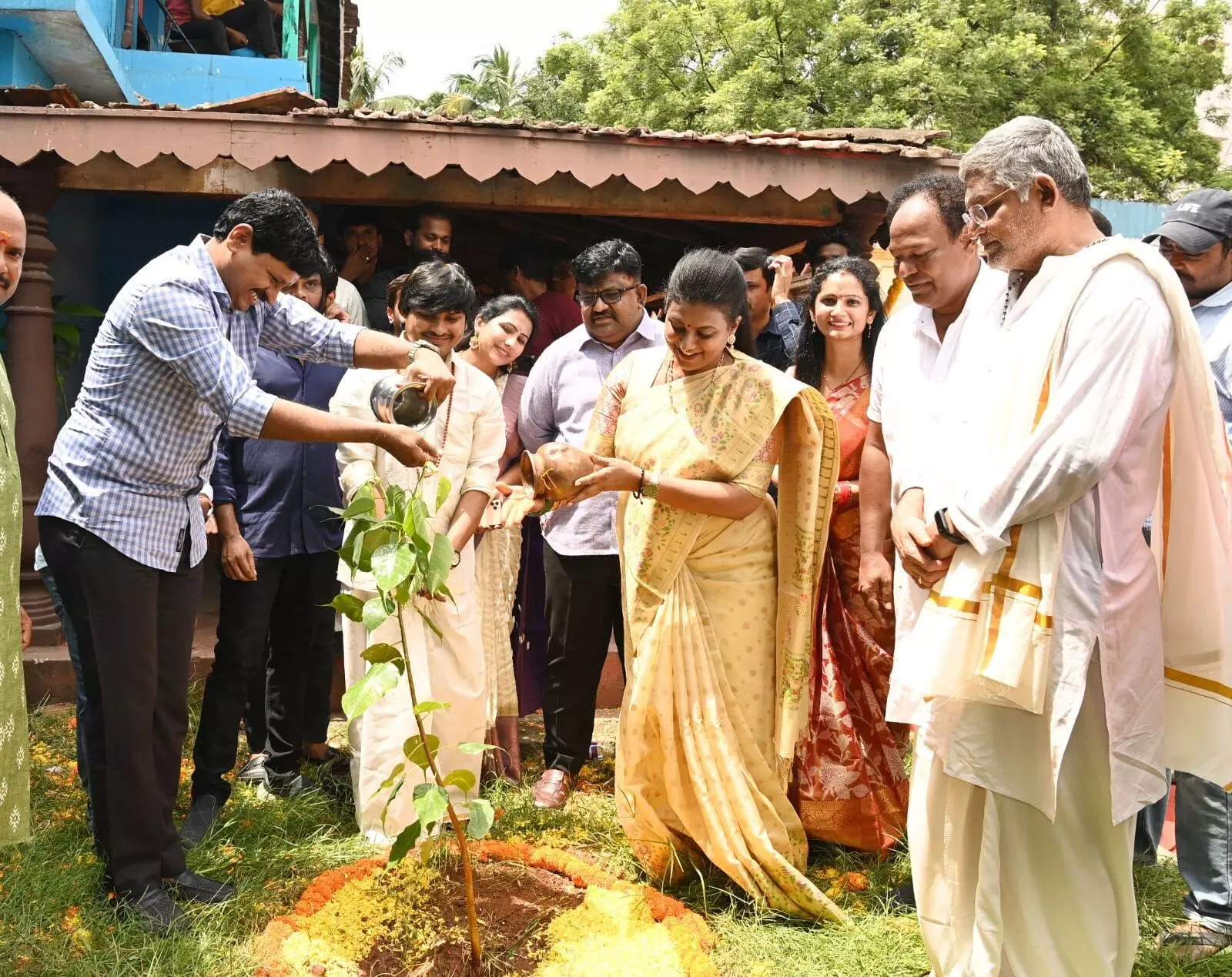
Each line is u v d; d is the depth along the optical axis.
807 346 3.80
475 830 2.58
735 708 3.21
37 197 4.94
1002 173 2.40
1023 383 2.40
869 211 5.51
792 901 3.09
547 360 4.27
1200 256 3.28
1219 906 3.00
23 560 5.10
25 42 6.39
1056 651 2.34
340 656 5.06
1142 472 2.39
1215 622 2.48
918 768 2.62
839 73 18.28
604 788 4.18
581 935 2.88
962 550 2.42
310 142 4.93
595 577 3.98
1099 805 2.45
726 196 5.52
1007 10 18.53
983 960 2.45
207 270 2.81
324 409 3.99
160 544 2.87
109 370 2.80
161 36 8.98
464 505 3.65
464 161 5.04
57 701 4.96
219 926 2.93
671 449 3.17
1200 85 20.19
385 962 2.79
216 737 3.67
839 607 3.55
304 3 9.62
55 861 3.27
